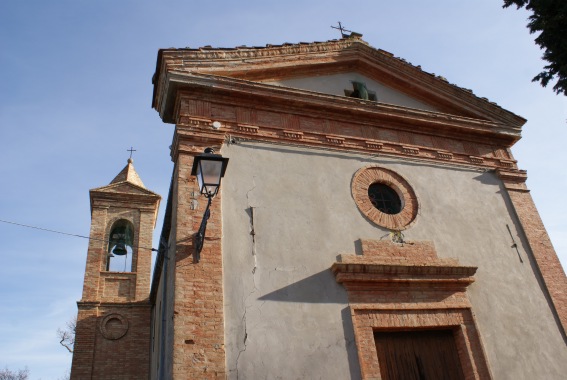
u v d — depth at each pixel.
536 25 10.30
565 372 10.10
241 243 9.16
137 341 17.55
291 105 11.48
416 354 9.46
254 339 8.20
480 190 12.35
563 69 10.23
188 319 8.02
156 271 13.86
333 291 9.23
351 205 10.57
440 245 10.88
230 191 9.70
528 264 11.48
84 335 17.12
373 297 9.46
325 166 10.94
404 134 12.46
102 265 18.89
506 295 10.71
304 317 8.73
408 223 10.90
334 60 12.87
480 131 13.17
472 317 9.99
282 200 10.01
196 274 8.49
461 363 9.66
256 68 11.59
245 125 10.71
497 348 9.86
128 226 20.55
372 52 13.42
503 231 11.83
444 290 10.13
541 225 12.28
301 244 9.59
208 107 10.64
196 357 7.73
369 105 12.13
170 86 10.46
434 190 11.77
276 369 8.05
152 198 20.81
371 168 11.44
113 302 18.05
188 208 9.20
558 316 10.84
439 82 13.59
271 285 8.88
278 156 10.62
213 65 11.05
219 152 10.11
